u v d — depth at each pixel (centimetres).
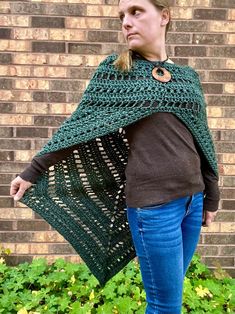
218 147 269
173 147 149
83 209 183
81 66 258
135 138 152
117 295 241
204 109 167
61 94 260
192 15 256
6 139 262
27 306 228
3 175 265
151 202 148
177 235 153
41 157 157
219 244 277
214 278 270
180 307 162
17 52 254
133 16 152
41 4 251
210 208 182
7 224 270
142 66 155
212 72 262
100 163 177
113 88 155
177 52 259
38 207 171
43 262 266
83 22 254
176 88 154
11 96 259
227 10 256
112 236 192
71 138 153
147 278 159
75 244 186
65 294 241
